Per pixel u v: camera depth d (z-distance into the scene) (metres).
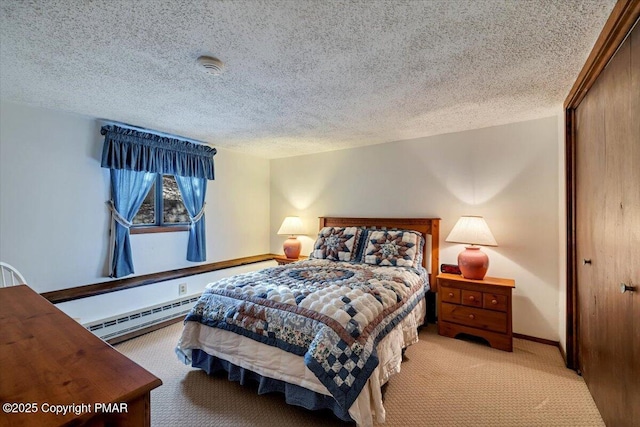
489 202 2.99
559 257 2.64
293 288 2.12
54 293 2.56
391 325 1.98
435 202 3.31
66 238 2.70
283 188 4.61
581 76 1.78
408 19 1.33
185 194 3.57
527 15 1.30
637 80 1.21
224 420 1.71
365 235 3.41
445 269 3.05
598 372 1.75
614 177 1.46
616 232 1.45
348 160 3.96
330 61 1.71
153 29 1.41
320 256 3.49
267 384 1.85
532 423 1.68
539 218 2.75
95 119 2.84
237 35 1.46
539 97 2.25
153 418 1.73
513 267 2.86
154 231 3.35
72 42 1.52
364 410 1.54
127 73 1.87
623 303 1.39
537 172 2.76
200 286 3.52
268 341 1.82
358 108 2.49
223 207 4.08
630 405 1.33
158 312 3.08
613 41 1.36
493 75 1.89
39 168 2.54
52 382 0.67
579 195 2.11
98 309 2.68
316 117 2.72
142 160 3.08
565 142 2.25
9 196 2.41
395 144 3.58
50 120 2.59
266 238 4.73
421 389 2.01
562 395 1.93
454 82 1.99
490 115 2.66
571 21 1.34
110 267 2.94
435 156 3.31
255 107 2.48
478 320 2.67
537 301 2.75
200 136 3.43
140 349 2.59
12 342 0.87
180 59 1.69
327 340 1.60
